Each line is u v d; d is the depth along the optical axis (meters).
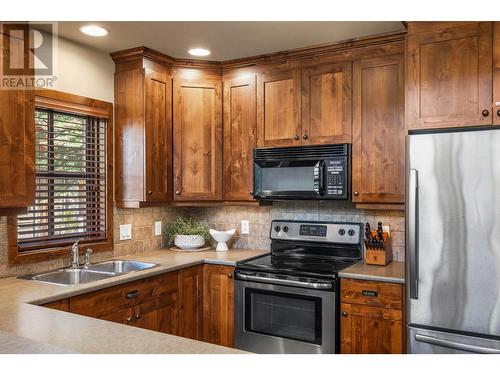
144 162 3.10
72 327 1.62
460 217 2.18
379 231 2.93
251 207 3.74
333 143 3.04
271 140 3.28
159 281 2.83
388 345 2.54
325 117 3.08
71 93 2.90
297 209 3.53
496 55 2.27
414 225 2.28
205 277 3.22
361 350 2.63
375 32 2.81
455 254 2.19
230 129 3.45
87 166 3.06
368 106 2.94
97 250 3.09
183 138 3.39
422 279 2.28
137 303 2.66
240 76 3.41
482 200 2.12
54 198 2.80
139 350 1.36
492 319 2.10
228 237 3.61
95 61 3.09
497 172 2.09
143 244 3.52
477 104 2.31
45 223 2.76
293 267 2.90
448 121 2.38
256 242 3.71
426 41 2.44
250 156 3.37
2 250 2.52
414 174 2.27
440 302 2.23
